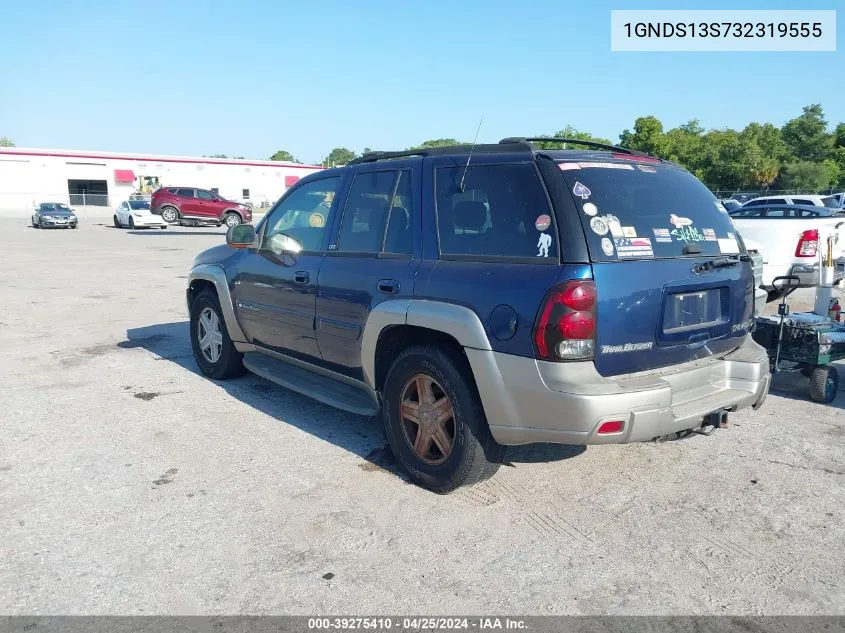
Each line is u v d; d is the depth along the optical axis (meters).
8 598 2.91
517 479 4.14
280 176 60.53
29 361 6.93
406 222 4.14
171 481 4.07
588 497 3.91
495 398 3.49
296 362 5.13
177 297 11.17
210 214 32.94
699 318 3.76
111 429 4.92
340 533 3.48
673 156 52.25
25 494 3.88
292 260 4.96
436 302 3.75
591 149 3.99
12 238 26.30
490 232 3.66
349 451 4.56
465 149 4.01
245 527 3.53
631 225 3.52
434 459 3.96
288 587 3.02
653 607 2.90
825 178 54.75
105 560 3.21
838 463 4.41
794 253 8.90
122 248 21.47
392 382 4.07
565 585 3.05
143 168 54.41
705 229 3.93
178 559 3.23
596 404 3.23
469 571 3.16
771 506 3.81
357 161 4.79
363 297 4.23
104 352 7.36
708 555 3.31
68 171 52.09
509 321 3.40
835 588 3.05
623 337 3.38
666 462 4.41
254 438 4.77
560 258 3.33
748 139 54.66
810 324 5.60
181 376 6.38
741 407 3.85
